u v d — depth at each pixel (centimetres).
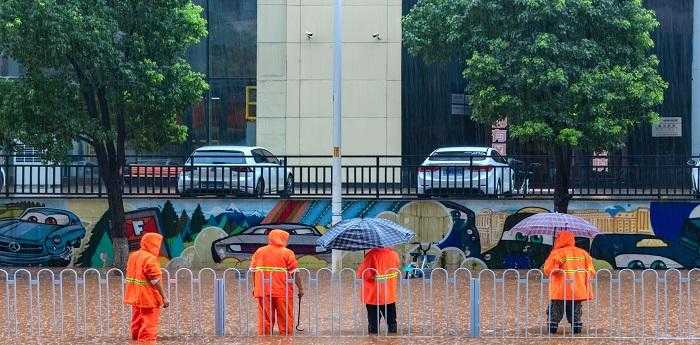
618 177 3834
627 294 2997
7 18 3117
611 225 3797
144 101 3375
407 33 3681
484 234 3812
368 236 2138
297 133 5072
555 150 3578
